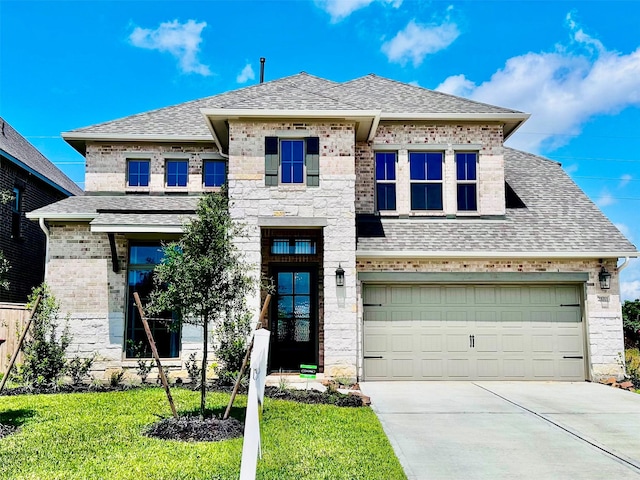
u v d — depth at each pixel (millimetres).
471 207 15352
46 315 12094
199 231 8523
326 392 11500
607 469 7191
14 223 17547
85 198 15359
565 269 14133
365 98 16500
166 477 6211
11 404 9859
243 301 8781
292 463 6910
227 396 10852
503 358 14000
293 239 14844
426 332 14023
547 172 17812
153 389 11734
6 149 16828
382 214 15172
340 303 13328
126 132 15625
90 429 8180
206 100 17656
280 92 14523
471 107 15766
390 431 8867
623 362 13844
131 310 13992
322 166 13656
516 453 7820
